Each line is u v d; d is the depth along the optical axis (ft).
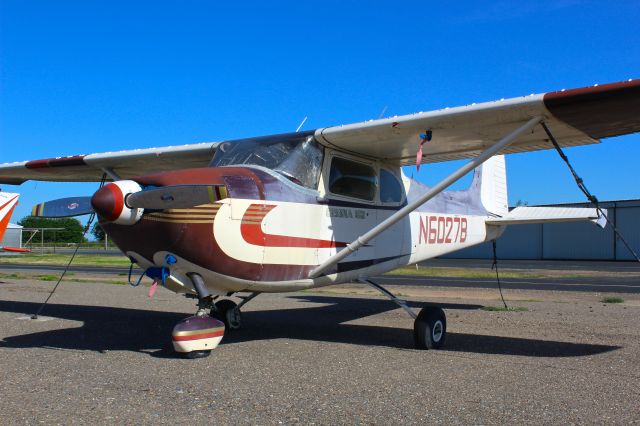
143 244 15.38
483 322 25.34
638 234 113.80
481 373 14.65
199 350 15.97
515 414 10.94
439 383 13.46
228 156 19.16
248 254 16.52
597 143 19.90
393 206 22.44
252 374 14.12
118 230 15.42
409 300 35.55
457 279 57.67
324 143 19.42
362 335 21.47
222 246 15.88
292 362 15.75
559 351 18.13
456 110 16.92
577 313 28.58
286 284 18.11
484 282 53.16
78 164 26.32
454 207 27.22
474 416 10.78
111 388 12.53
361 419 10.54
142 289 42.80
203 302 16.20
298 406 11.34
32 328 22.30
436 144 20.06
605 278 59.67
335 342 19.58
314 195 18.76
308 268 18.45
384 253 21.98
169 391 12.33
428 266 89.66
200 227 15.39
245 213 16.37
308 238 18.35
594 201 17.12
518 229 130.41
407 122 17.58
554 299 36.52
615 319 26.22
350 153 20.58
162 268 15.85
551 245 125.80
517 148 20.93
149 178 15.38
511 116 16.83
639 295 39.52
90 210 18.90
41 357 16.12
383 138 18.99
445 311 29.50
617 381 13.83
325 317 27.17
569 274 67.05
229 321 22.16
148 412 10.80
